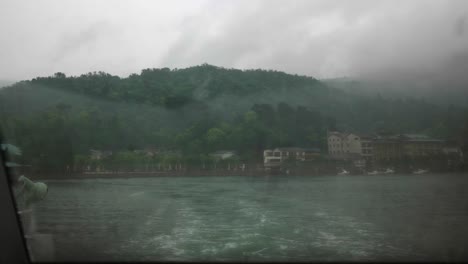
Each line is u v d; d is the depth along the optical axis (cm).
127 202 2578
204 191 3061
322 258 1072
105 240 1304
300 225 1675
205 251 1123
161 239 1334
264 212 2058
